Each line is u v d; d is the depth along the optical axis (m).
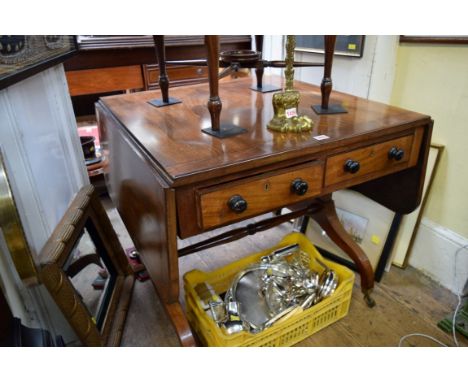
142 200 0.93
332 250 1.57
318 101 1.20
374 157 1.01
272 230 1.77
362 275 1.28
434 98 1.28
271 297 1.19
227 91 1.35
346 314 1.28
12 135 0.89
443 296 1.35
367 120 1.03
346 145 0.93
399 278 1.44
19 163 0.91
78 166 1.30
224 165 0.77
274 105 0.96
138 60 1.86
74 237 1.07
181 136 0.93
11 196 0.75
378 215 1.43
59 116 1.17
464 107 1.20
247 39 2.09
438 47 1.22
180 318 0.98
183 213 0.78
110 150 1.18
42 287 1.03
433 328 1.22
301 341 1.18
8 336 0.75
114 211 1.96
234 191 0.81
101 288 1.24
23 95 0.96
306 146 0.86
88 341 1.01
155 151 0.84
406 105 1.37
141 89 1.94
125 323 1.27
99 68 1.79
